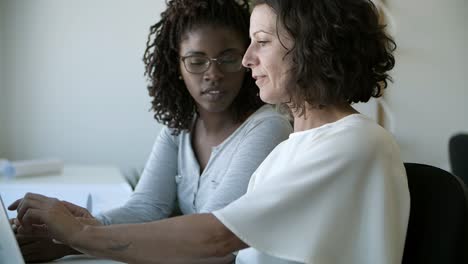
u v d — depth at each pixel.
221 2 1.48
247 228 0.97
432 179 1.03
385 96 3.43
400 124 3.46
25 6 3.57
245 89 1.54
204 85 1.48
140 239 1.00
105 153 3.73
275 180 1.00
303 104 1.10
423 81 3.46
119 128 3.73
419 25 3.43
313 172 0.99
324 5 1.03
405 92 3.46
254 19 1.10
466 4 3.41
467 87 3.46
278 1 1.05
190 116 1.63
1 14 3.54
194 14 1.48
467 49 3.44
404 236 1.00
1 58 3.56
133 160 3.76
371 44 1.07
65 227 1.06
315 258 0.96
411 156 3.49
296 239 0.97
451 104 3.46
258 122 1.49
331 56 1.03
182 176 1.63
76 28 3.64
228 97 1.49
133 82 3.72
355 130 1.01
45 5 3.60
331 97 1.05
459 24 3.43
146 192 1.63
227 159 1.51
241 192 1.41
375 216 0.98
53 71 3.64
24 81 3.61
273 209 0.98
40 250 1.26
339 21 1.03
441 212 1.00
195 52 1.47
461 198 0.99
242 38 1.50
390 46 1.13
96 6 3.65
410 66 3.45
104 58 3.69
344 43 1.04
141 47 3.71
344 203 0.98
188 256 0.99
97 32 3.67
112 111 3.72
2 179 2.40
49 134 3.67
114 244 1.01
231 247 0.99
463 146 2.14
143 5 3.69
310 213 0.98
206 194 1.55
